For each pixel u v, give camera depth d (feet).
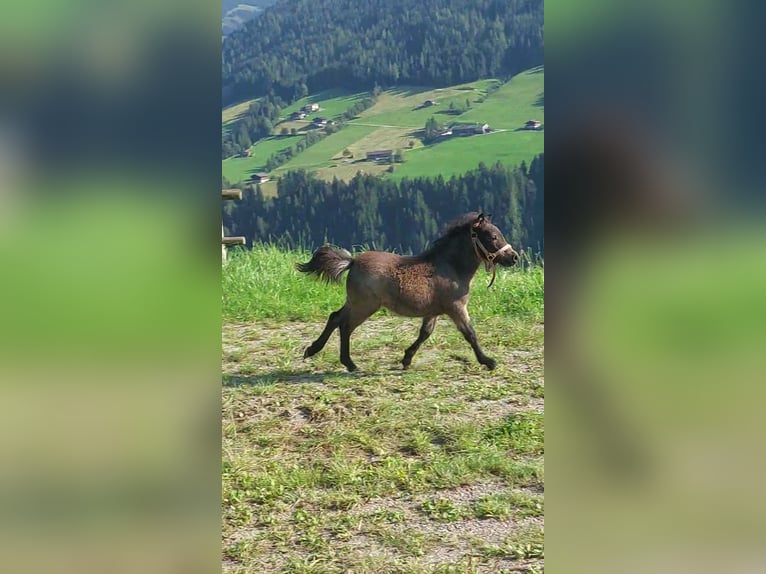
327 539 11.85
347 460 14.82
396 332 23.85
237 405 17.60
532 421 16.20
